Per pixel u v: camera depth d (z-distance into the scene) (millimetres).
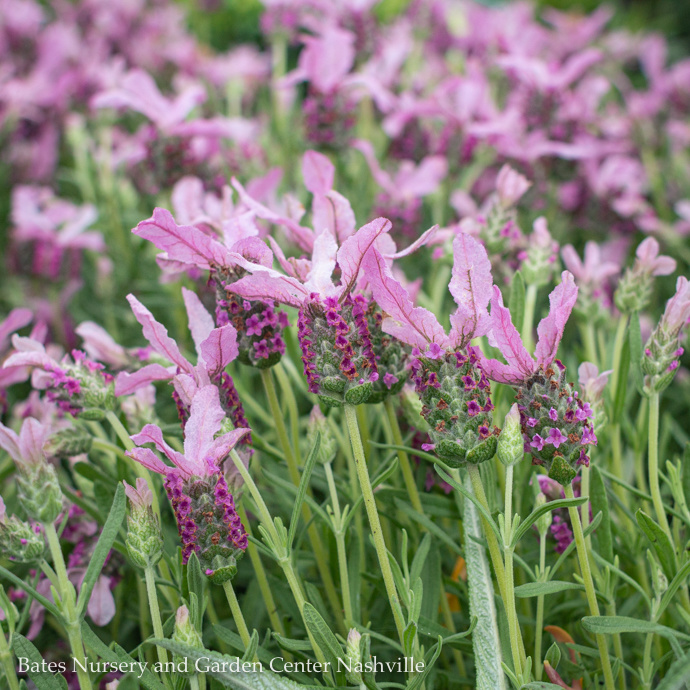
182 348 1097
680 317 804
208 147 1121
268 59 1748
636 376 829
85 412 818
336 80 1112
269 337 801
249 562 876
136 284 1255
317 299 769
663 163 1609
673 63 2543
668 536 801
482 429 768
